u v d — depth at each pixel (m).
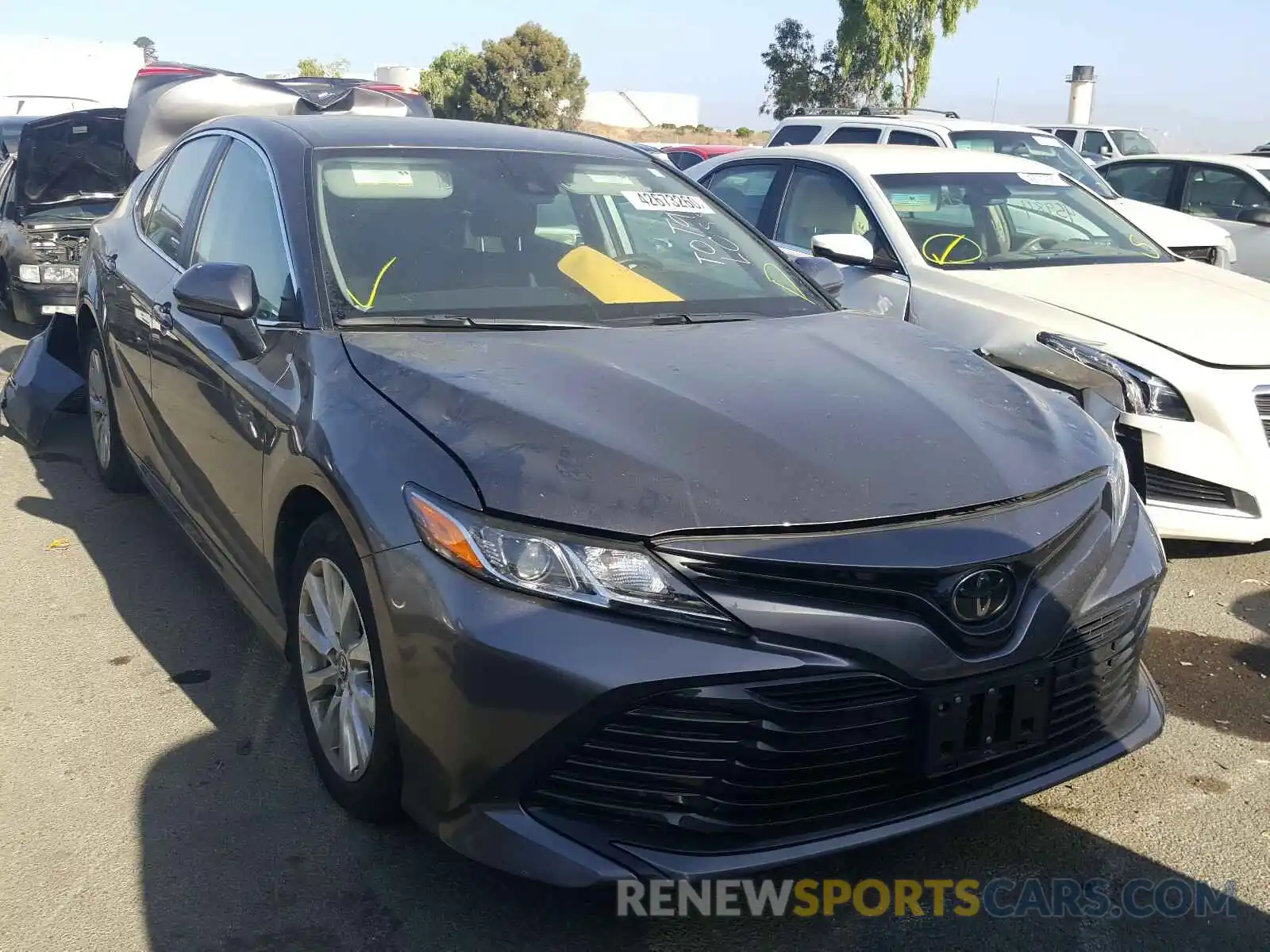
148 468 4.51
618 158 4.26
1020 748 2.57
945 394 2.95
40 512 5.26
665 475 2.43
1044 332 4.95
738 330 3.35
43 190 9.84
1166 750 3.40
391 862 2.79
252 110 6.67
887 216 6.01
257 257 3.60
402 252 3.44
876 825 2.43
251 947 2.50
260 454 3.15
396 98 7.14
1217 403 4.53
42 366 6.02
